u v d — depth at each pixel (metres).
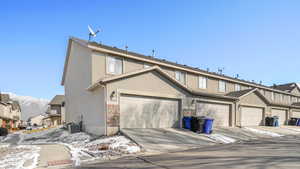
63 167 7.17
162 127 15.88
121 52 17.34
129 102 14.34
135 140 11.39
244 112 22.98
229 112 21.36
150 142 11.33
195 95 18.20
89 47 15.63
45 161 7.96
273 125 25.12
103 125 13.41
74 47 18.67
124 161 7.79
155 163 7.33
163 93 16.06
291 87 41.41
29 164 7.55
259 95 25.25
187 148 10.78
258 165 6.88
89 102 15.52
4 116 39.50
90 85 15.35
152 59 19.77
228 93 24.94
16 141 15.50
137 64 18.56
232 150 10.04
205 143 12.41
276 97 35.66
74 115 18.03
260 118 25.33
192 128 16.08
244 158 8.02
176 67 21.19
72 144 12.20
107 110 13.23
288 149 10.30
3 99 44.31
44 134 18.02
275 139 15.25
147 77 15.30
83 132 15.69
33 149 10.73
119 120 13.62
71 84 19.05
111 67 16.78
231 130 18.52
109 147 10.24
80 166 7.23
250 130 19.78
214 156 8.47
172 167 6.72
